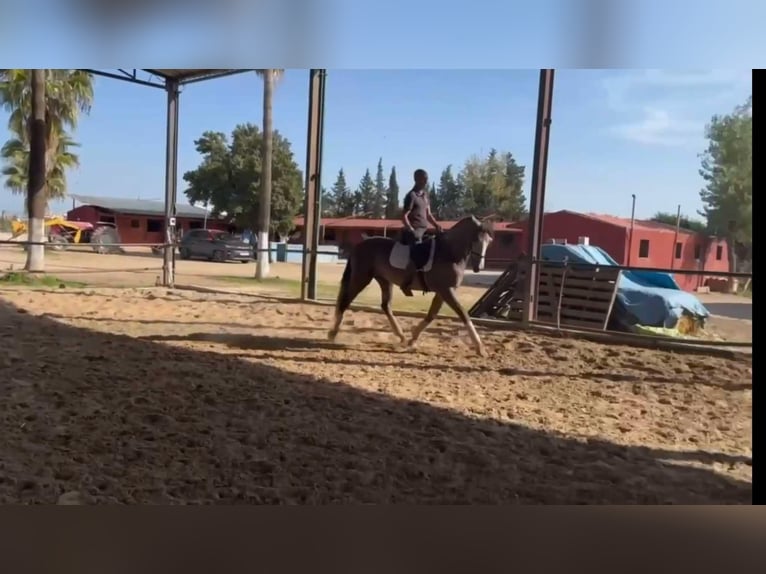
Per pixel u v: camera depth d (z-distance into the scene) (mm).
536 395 5984
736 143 32125
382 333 9164
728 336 10875
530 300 9914
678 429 5078
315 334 8930
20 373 5762
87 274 17219
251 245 29797
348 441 4379
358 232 45156
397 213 68375
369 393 5707
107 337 7914
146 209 45406
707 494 3734
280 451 4156
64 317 9359
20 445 4031
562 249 12867
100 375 5855
